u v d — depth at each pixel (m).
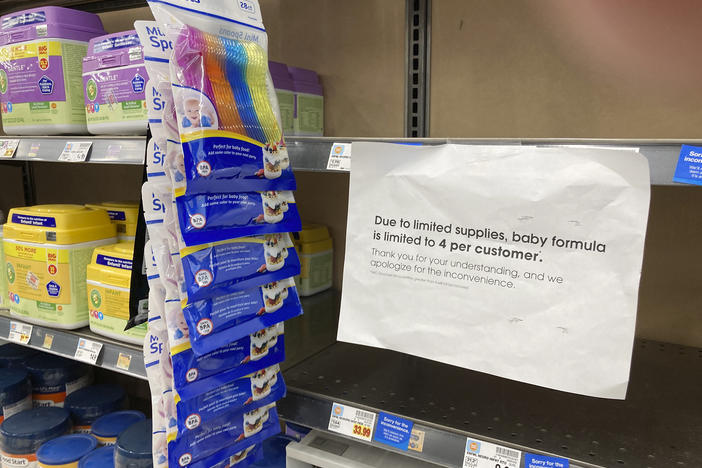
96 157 1.11
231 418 0.87
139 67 1.14
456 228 0.80
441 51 1.40
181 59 0.72
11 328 1.34
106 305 1.19
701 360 1.17
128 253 1.17
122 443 1.25
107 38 1.20
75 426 1.53
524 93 1.32
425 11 1.40
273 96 0.89
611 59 1.22
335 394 1.00
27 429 1.39
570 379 0.75
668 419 0.92
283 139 0.90
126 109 1.17
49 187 2.11
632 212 0.70
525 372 0.77
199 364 0.79
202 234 0.75
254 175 0.82
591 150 0.71
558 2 1.26
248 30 0.86
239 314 0.82
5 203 2.18
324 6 1.54
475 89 1.37
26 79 1.31
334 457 0.96
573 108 1.27
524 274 0.76
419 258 0.83
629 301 0.71
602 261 0.72
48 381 1.65
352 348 1.26
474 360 0.80
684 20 1.15
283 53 1.62
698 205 1.20
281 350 0.94
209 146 0.74
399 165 0.83
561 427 0.90
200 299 0.77
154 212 0.76
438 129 1.43
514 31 1.31
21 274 1.31
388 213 0.84
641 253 0.70
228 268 0.80
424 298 0.83
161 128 0.74
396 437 0.89
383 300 0.86
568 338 0.74
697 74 1.15
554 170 0.73
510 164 0.76
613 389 0.72
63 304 1.26
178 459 0.79
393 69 1.46
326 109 1.58
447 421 0.91
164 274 0.76
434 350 0.83
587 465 0.78
